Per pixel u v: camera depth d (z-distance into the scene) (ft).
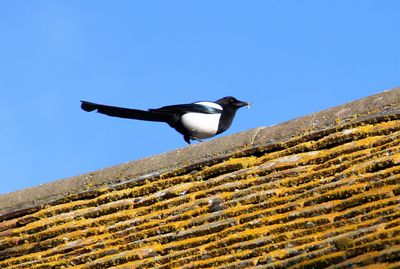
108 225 41.34
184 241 35.96
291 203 35.35
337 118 43.60
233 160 42.98
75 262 38.24
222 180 40.73
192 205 39.40
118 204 42.88
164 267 34.24
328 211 33.42
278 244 32.22
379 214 31.30
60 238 41.32
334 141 40.63
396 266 26.91
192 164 43.91
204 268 32.94
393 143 37.52
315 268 29.40
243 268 31.65
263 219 34.91
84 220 42.98
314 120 44.24
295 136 44.09
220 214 36.86
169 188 42.91
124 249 37.55
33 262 40.06
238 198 38.27
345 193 34.12
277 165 40.16
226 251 33.53
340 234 31.17
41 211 45.70
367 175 35.09
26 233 43.65
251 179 39.91
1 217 46.96
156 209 40.78
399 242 28.43
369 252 28.71
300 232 32.55
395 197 32.14
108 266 36.63
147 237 37.99
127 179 47.14
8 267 40.63
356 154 37.93
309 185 36.50
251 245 33.12
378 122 40.88
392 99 42.93
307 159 39.75
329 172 37.24
